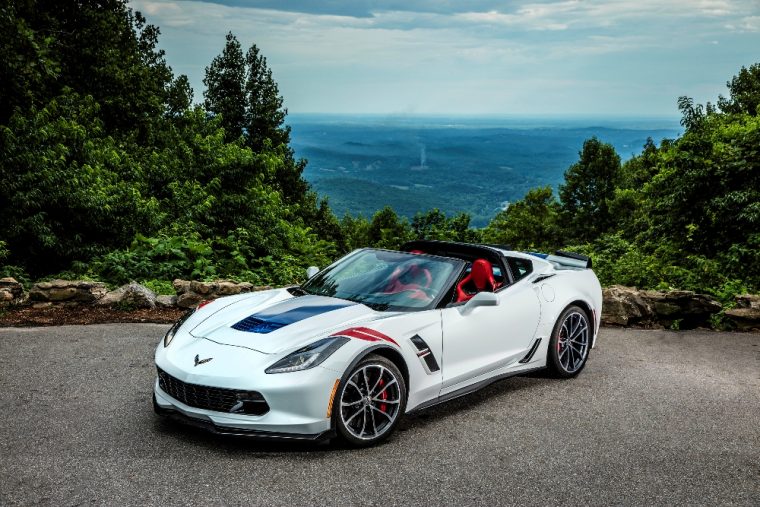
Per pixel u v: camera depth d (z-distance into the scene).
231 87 42.84
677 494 3.66
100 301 8.02
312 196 44.47
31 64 19.83
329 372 3.92
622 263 12.88
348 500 3.37
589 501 3.52
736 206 13.84
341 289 5.15
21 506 3.15
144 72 31.09
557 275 5.99
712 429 4.76
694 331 8.39
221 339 4.28
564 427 4.67
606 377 6.06
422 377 4.54
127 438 4.07
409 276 5.13
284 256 13.64
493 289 5.38
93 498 3.26
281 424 3.82
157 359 4.29
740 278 12.26
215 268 10.91
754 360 6.94
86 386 5.07
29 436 4.04
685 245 14.84
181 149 16.78
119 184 14.13
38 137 13.05
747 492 3.73
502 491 3.58
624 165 77.94
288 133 43.38
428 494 3.49
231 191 15.86
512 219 74.88
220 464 3.74
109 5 30.88
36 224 11.81
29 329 6.83
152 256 10.65
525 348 5.50
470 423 4.68
